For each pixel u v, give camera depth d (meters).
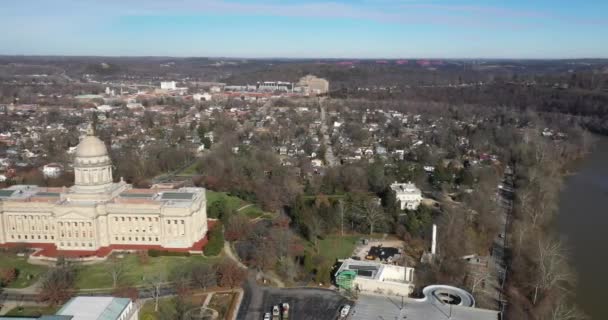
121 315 189.00
